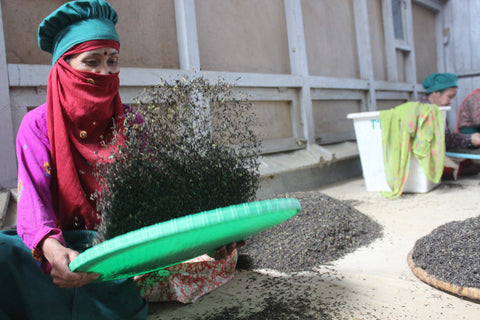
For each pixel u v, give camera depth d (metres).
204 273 1.73
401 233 2.48
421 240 1.93
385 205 3.37
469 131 4.73
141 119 1.50
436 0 8.04
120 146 1.30
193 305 1.62
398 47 6.76
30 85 2.59
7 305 1.25
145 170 1.30
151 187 1.31
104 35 1.41
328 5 5.44
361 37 5.89
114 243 0.96
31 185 1.26
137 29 3.28
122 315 1.37
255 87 4.16
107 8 1.47
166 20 3.50
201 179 1.41
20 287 1.25
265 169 3.90
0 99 2.48
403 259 2.01
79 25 1.40
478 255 1.61
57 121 1.37
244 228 1.13
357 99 5.79
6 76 2.49
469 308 1.43
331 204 2.66
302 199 2.73
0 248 1.22
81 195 1.37
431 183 3.83
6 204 2.40
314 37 5.20
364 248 2.25
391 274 1.81
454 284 1.53
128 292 1.42
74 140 1.40
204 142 1.49
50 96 1.41
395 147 3.64
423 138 3.59
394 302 1.51
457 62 8.20
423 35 7.96
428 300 1.51
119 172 1.25
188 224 0.95
